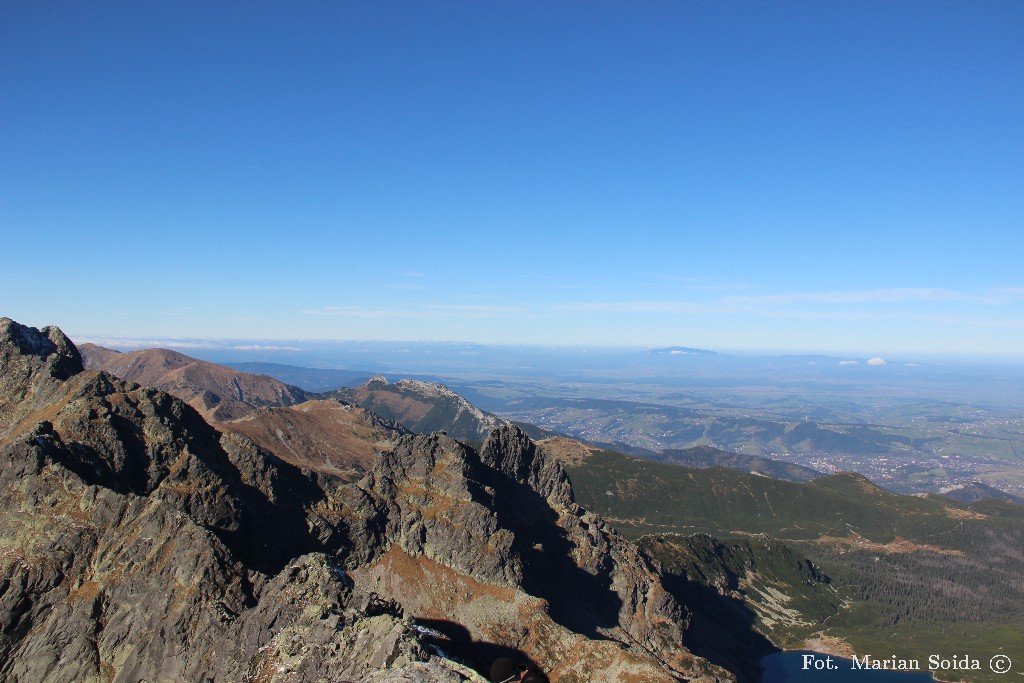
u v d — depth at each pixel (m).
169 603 127.75
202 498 163.88
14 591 129.38
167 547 136.75
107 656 123.56
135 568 134.50
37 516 140.50
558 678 162.50
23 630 127.19
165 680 117.06
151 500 147.12
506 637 172.88
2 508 141.88
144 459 168.75
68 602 130.25
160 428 177.12
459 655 110.44
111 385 184.62
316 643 106.38
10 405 189.25
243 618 120.88
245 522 166.00
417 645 97.75
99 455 160.38
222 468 181.38
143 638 124.56
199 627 122.75
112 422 169.88
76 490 146.38
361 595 120.88
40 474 146.25
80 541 138.50
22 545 136.25
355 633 105.00
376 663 95.44
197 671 115.75
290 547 175.12
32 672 121.25
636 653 169.12
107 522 142.38
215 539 138.12
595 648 169.25
